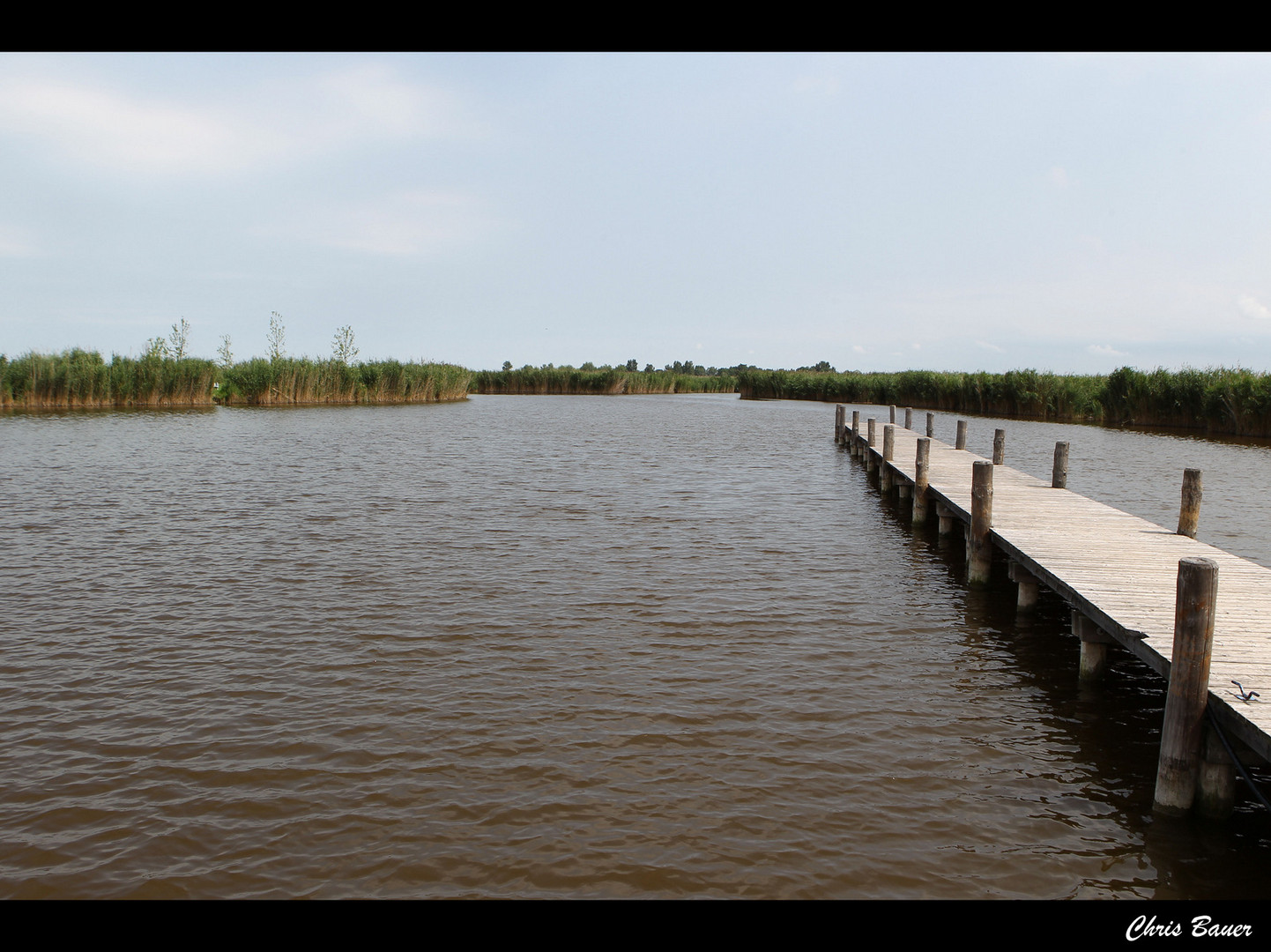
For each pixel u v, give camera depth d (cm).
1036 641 907
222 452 2561
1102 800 578
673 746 642
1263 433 3116
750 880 488
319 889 479
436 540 1345
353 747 636
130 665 799
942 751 643
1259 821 554
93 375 4288
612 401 7244
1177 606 549
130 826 533
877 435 2620
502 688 749
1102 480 2019
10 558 1203
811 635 906
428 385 6144
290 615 951
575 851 511
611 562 1209
